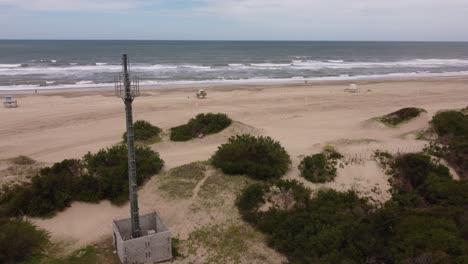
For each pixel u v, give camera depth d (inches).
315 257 649.6
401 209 796.6
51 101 1953.7
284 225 743.1
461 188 856.9
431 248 627.2
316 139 1312.7
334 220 748.6
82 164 970.7
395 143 1194.0
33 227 705.0
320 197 842.8
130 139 629.6
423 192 892.0
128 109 610.5
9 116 1636.3
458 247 621.9
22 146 1270.9
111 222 792.3
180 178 939.3
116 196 857.5
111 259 676.1
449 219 727.1
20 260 650.8
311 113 1764.3
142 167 941.2
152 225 746.2
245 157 987.3
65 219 788.6
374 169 974.4
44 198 804.0
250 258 689.6
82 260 670.5
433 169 956.0
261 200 835.4
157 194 882.8
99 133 1422.2
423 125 1413.6
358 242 673.0
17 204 786.8
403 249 646.5
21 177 971.3
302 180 930.1
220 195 870.4
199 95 2079.2
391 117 1498.5
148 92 2251.5
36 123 1545.3
